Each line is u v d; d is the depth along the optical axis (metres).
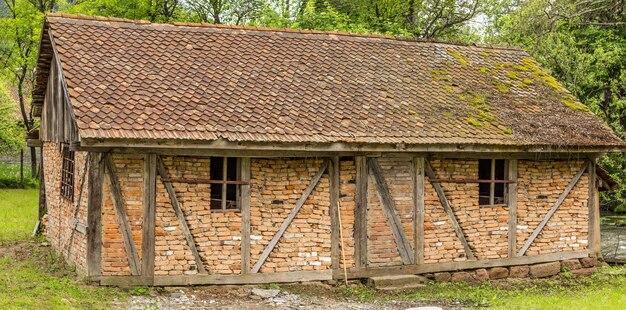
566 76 27.02
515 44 27.97
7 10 40.03
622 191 27.94
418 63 17.05
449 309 12.48
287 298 12.73
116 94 12.62
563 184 16.30
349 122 13.76
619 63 28.33
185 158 12.73
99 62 13.45
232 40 15.69
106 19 14.91
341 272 13.83
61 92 14.20
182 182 12.68
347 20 30.81
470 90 16.44
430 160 14.66
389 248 14.27
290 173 13.47
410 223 14.47
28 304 10.48
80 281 12.34
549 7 27.56
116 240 12.28
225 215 13.02
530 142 14.86
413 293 13.88
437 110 15.15
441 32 34.97
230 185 13.41
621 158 27.41
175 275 12.64
